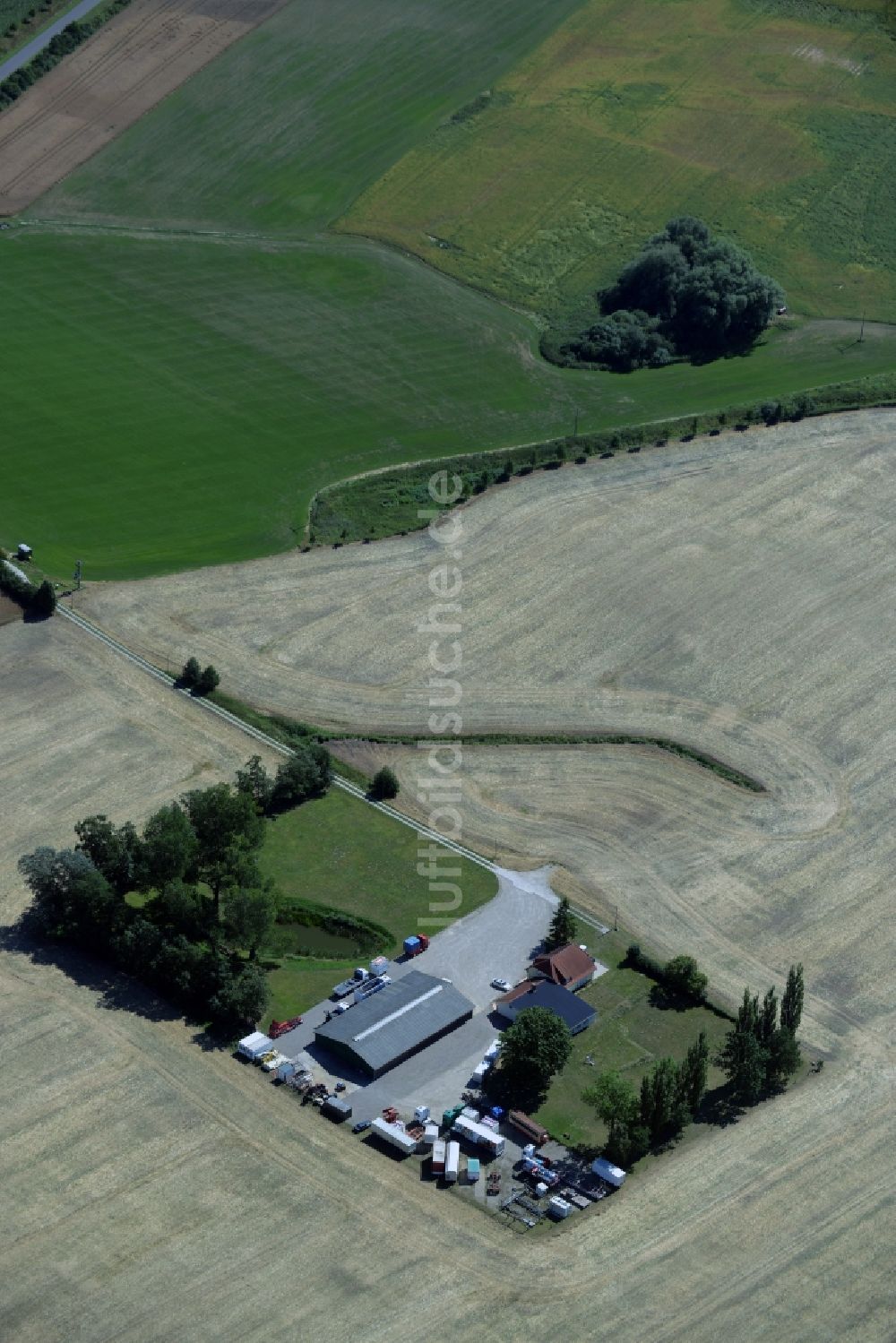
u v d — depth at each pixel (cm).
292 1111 14650
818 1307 13050
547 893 17175
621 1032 15625
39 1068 14912
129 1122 14425
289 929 16725
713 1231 13650
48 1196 13688
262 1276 13100
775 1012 15050
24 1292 12888
